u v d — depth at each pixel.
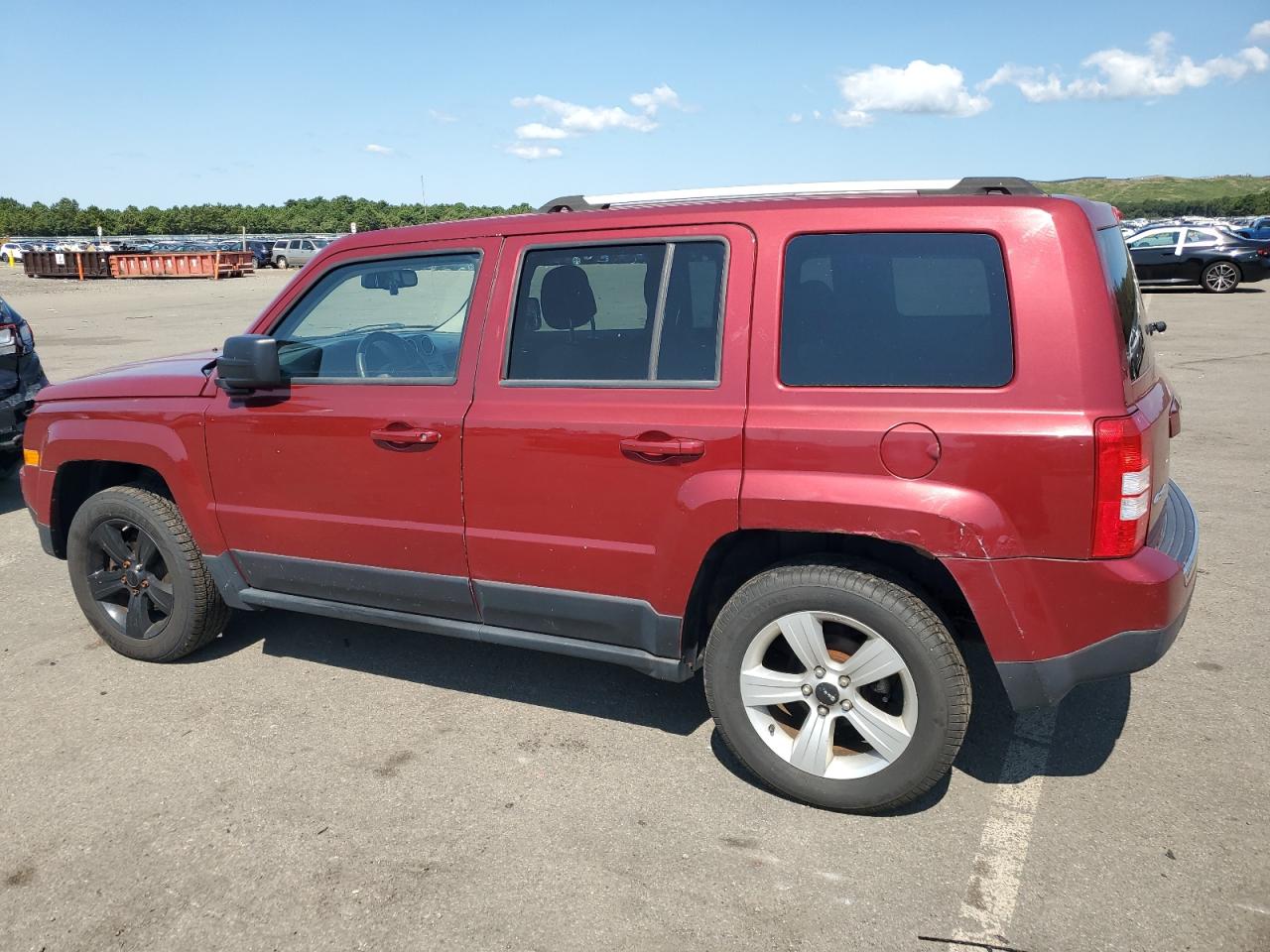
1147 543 2.79
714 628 3.09
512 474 3.28
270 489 3.77
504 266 3.36
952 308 2.76
